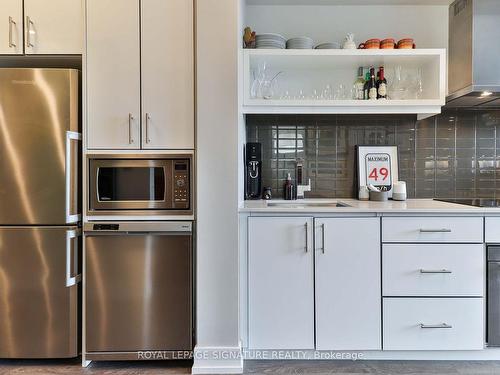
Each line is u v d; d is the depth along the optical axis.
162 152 1.76
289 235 1.80
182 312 1.76
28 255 1.75
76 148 1.77
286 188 2.38
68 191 1.74
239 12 1.84
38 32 1.82
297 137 2.44
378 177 2.42
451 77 2.26
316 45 2.35
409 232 1.80
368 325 1.81
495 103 2.29
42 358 1.81
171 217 1.76
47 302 1.76
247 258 1.81
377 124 2.44
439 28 2.39
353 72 2.39
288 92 2.40
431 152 2.43
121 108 1.76
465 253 1.79
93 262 1.75
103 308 1.76
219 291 1.73
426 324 1.79
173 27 1.75
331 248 1.81
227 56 1.69
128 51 1.75
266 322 1.82
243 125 2.21
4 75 1.73
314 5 2.41
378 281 1.80
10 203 1.74
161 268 1.75
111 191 1.76
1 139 1.73
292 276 1.81
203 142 1.71
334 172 2.44
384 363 1.84
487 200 2.29
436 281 1.79
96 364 1.82
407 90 2.25
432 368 1.79
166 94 1.75
